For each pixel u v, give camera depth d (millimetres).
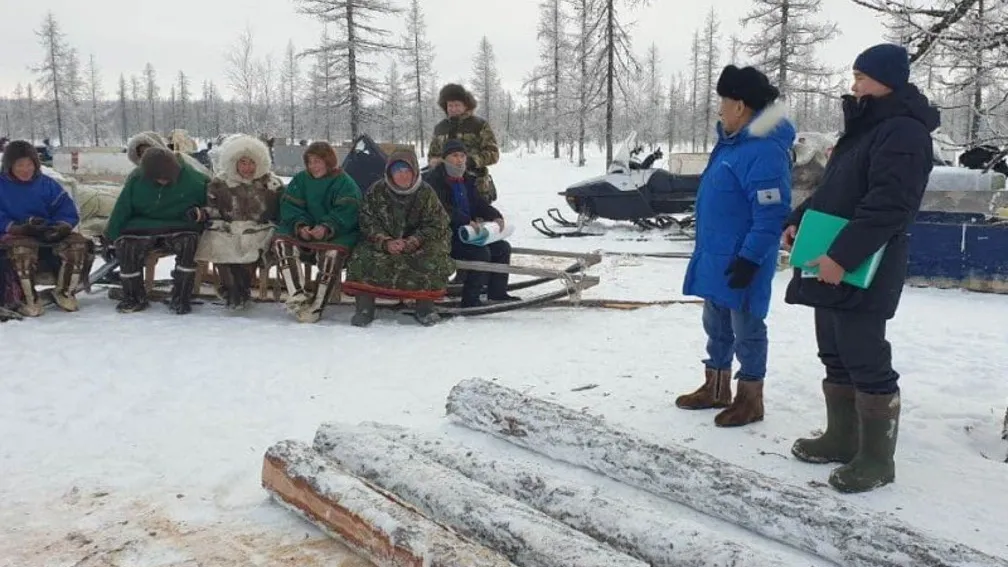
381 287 5926
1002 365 4953
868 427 3068
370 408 4059
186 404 4059
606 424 3402
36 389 4227
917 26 4098
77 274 6180
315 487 2717
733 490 2801
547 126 49094
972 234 8055
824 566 2502
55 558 2564
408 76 48406
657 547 2406
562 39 42062
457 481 2725
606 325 6008
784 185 3506
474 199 6852
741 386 3797
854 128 3064
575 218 15398
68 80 58500
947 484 3104
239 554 2598
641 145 13836
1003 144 4363
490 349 5273
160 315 6137
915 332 5918
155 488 3084
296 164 27359
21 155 5996
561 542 2301
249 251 6227
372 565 2527
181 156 6723
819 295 3072
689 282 3877
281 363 4844
